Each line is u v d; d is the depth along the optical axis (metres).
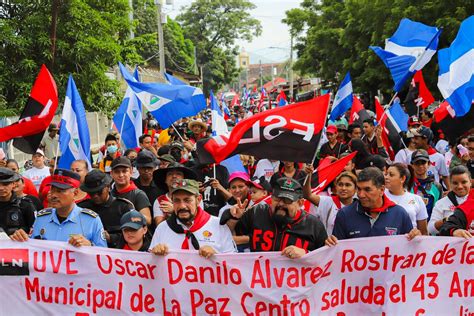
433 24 25.33
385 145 11.22
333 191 7.52
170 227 5.56
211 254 5.31
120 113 11.90
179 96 10.73
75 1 20.36
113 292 5.42
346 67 37.16
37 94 7.36
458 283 5.48
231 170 8.10
